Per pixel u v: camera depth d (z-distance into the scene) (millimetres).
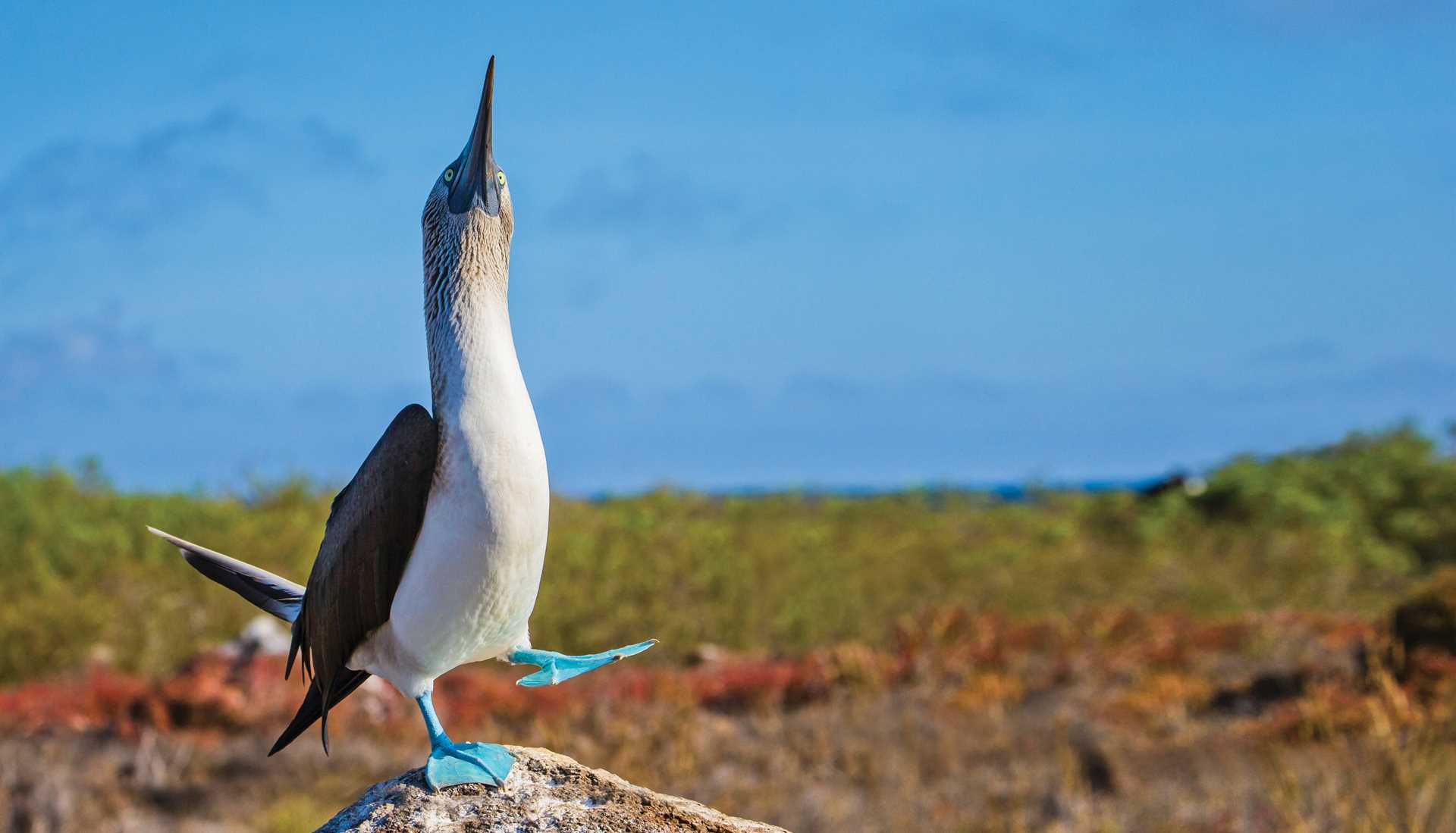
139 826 10141
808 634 18812
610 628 17641
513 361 4430
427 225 4512
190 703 12562
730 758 11977
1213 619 17891
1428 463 28562
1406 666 13070
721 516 26266
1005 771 11203
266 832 10062
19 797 10570
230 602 17344
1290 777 9273
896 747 11922
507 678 15297
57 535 18625
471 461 4195
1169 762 11141
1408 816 8492
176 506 21547
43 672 14820
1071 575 22562
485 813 4277
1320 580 22484
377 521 4320
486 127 4484
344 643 4547
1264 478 28078
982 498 30297
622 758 11375
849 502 29484
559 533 21047
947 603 20281
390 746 12273
